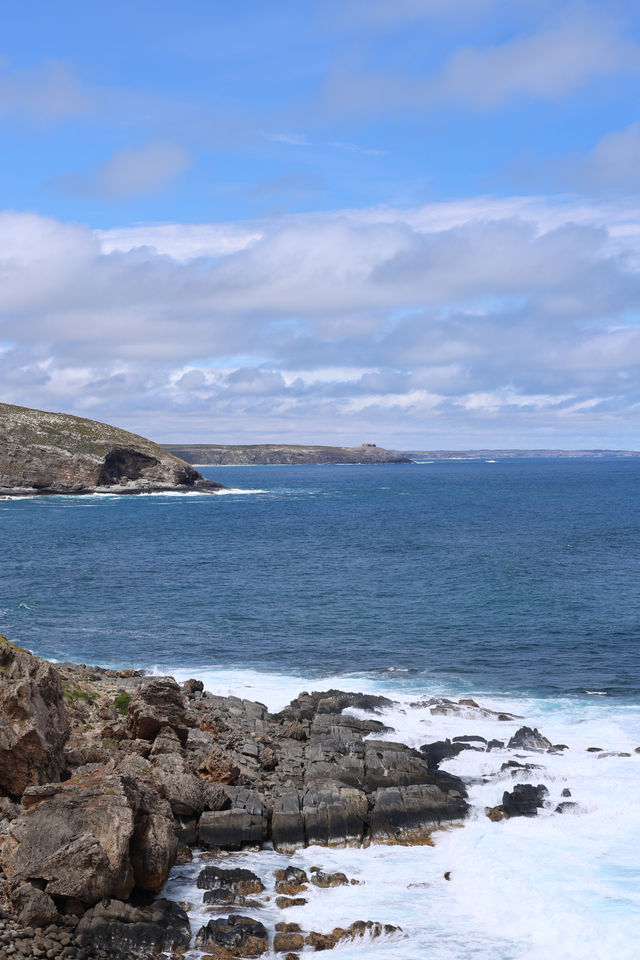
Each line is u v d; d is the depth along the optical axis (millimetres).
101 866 16609
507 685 37281
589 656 42750
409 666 40781
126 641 45875
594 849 20484
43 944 15281
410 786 23672
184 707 27219
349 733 28891
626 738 29406
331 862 20234
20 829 17219
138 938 15953
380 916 17562
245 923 16844
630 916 17016
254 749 26578
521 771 25625
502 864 19609
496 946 16406
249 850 20875
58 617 52219
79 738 25797
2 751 20125
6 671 21891
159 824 18125
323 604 57406
